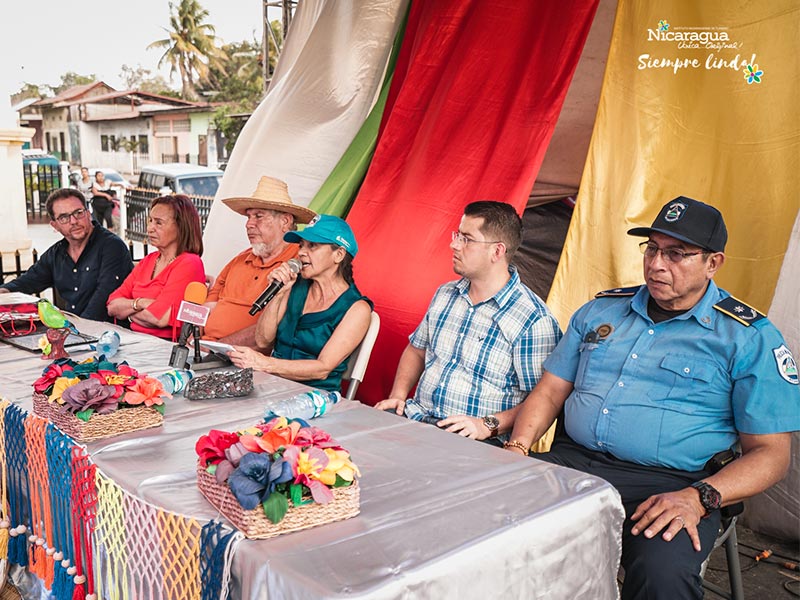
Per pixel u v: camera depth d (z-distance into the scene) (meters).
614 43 3.61
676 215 2.38
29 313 3.56
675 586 2.04
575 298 3.58
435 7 4.58
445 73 4.41
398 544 1.51
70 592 2.08
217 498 1.63
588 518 1.76
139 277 4.25
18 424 2.31
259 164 5.44
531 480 1.86
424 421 2.94
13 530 2.39
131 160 30.48
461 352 2.94
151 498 1.72
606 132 3.59
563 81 3.88
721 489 2.17
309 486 1.53
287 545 1.50
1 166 10.59
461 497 1.75
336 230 3.20
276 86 5.77
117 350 3.14
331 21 5.30
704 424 2.37
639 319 2.55
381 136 4.69
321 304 3.28
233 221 5.54
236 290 3.98
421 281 4.07
